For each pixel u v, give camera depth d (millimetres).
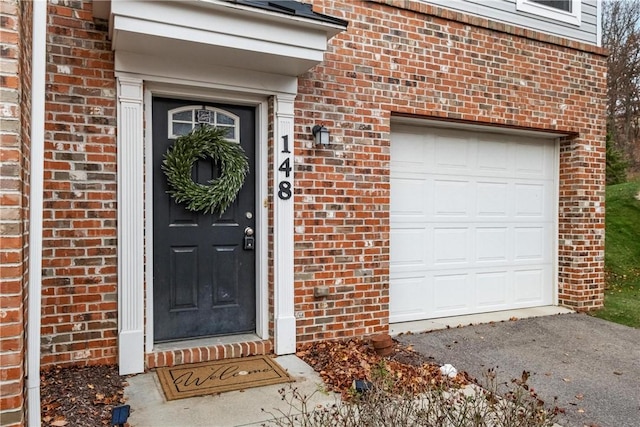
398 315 4934
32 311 2240
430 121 4848
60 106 3215
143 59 3381
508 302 5633
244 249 4004
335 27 3525
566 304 5793
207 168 3832
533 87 5285
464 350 4156
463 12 4930
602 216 5836
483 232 5449
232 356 3705
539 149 5820
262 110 3947
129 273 3338
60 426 2469
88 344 3289
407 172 4949
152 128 3625
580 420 2902
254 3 3230
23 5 2180
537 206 5824
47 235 3174
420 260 5055
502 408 2154
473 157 5359
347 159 4242
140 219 3393
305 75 4062
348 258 4238
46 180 3174
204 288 3859
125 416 2418
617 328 4949
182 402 2895
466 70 4852
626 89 18422
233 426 2609
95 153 3303
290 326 3898
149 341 3521
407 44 4531
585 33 5754
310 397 2980
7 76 1943
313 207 4082
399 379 2932
